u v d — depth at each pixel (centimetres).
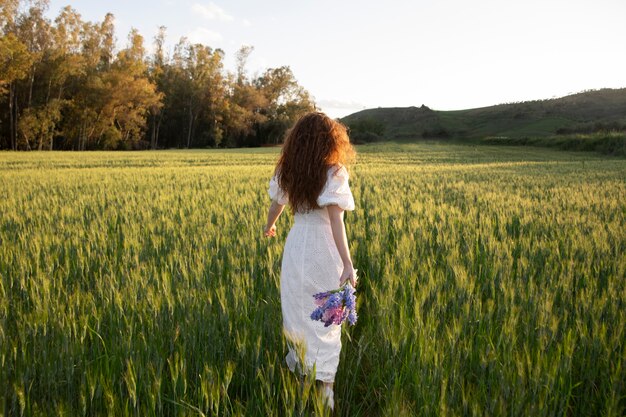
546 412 226
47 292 338
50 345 290
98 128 6925
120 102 6881
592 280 392
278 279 385
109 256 484
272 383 270
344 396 299
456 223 642
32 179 1548
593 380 268
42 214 750
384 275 395
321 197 287
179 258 430
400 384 264
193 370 290
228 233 567
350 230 579
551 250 488
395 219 632
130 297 339
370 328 340
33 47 6238
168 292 336
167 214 739
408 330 292
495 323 323
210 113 8531
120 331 293
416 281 397
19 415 250
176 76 8406
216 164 2897
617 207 823
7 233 611
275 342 324
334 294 268
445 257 459
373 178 1570
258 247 491
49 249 493
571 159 3825
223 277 425
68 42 6425
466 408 229
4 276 411
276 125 9275
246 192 1058
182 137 8762
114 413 235
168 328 313
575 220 656
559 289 374
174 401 249
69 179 1548
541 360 247
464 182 1454
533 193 1109
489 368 264
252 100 8962
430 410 234
